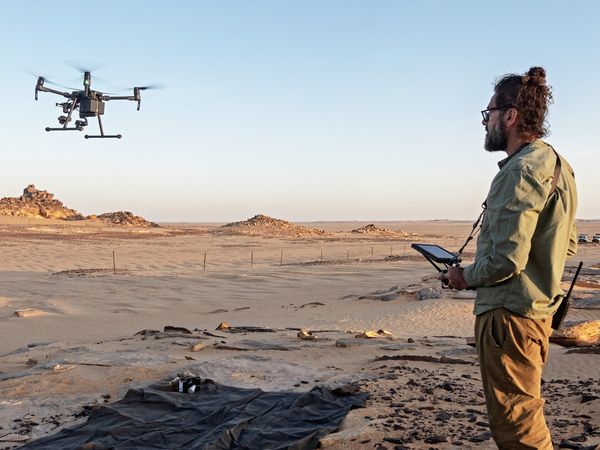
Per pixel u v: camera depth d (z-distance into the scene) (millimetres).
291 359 12562
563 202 3242
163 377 9898
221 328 18938
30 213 193625
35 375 10203
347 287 40156
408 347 14141
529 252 3232
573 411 6961
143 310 30703
